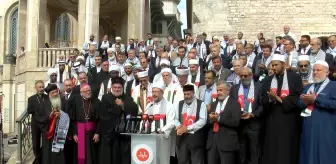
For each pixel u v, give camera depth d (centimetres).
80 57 1578
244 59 1198
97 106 1018
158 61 1560
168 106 937
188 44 1739
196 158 919
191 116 913
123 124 968
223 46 1694
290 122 841
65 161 1030
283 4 2069
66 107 1034
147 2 2728
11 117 3350
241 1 2102
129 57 1527
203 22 2130
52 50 2334
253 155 912
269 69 1060
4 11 3872
